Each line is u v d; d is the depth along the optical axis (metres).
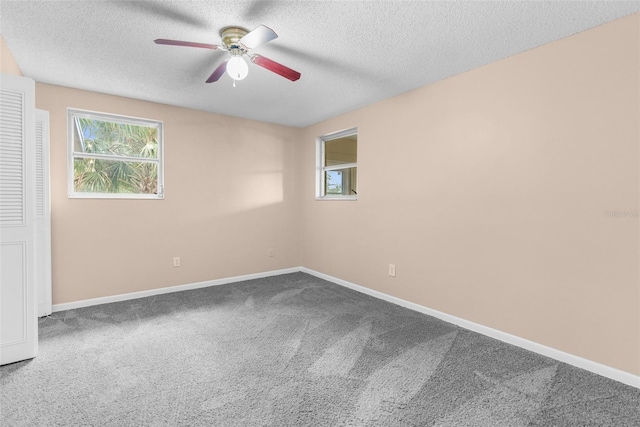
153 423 1.62
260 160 4.60
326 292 3.94
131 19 2.02
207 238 4.17
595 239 2.11
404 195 3.40
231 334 2.70
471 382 2.00
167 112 3.82
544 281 2.36
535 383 2.00
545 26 2.08
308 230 4.88
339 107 3.90
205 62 2.64
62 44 2.34
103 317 3.07
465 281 2.86
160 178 3.86
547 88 2.31
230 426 1.61
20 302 2.22
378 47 2.38
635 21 1.93
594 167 2.11
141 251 3.71
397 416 1.69
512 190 2.53
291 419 1.66
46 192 3.05
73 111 3.32
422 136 3.20
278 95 3.47
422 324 2.94
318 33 2.19
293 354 2.36
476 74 2.75
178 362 2.23
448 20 2.02
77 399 1.81
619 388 1.95
